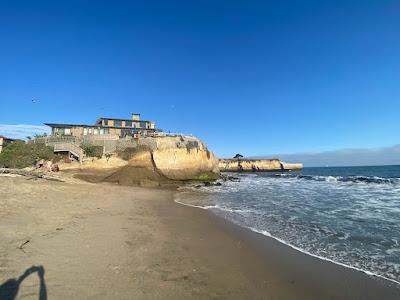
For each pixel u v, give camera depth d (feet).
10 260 20.80
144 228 36.47
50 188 60.29
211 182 122.52
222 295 19.84
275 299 19.83
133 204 57.26
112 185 103.76
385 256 28.22
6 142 165.17
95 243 27.43
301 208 55.77
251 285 21.86
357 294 20.72
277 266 25.86
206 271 23.84
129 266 22.75
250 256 28.40
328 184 113.80
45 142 133.18
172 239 32.78
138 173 117.39
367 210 52.37
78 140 131.44
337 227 39.81
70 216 37.83
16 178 69.97
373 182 117.08
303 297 20.26
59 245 25.50
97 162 118.42
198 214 50.67
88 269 21.08
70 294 17.04
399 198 68.03
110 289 18.47
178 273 22.71
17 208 37.58
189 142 132.77
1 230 27.45
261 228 40.01
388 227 39.40
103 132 155.74
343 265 26.11
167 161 122.93
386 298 20.17
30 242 25.22
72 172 114.83
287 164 334.03
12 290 16.61
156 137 126.93
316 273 24.43
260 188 102.22
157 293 18.83
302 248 31.04
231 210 54.80
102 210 46.01
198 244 31.76
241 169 311.27
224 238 34.73
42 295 16.44
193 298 18.83
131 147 124.57
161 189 100.94
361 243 32.48
